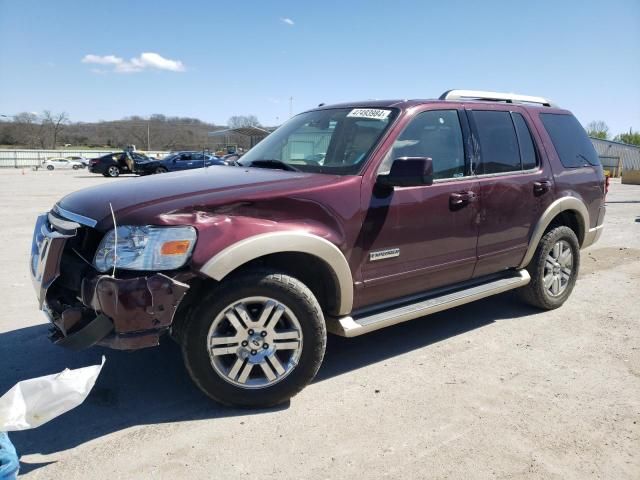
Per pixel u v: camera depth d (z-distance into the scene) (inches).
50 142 3447.3
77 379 110.7
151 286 108.6
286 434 116.1
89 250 120.5
